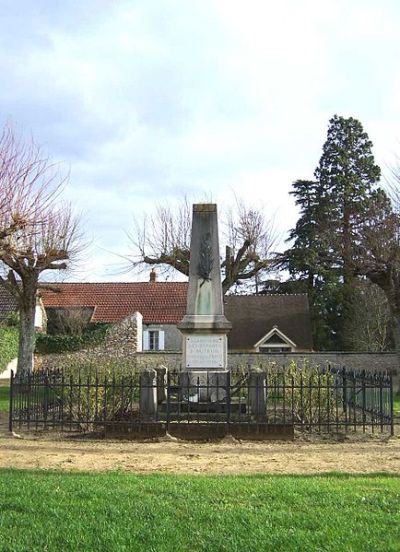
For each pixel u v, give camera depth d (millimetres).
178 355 31234
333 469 9242
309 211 44906
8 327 37469
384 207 23797
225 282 29688
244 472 8977
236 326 41312
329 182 43844
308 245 44125
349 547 5434
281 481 8031
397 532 5840
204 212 15531
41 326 41812
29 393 13289
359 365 30953
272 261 33312
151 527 5988
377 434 12594
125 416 13375
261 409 12523
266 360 31031
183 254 30234
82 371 16906
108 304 43969
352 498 7020
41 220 20094
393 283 22438
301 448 11164
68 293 45031
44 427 13180
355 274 23594
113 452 10727
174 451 10820
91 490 7344
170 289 45000
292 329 40938
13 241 20469
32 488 7422
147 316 42594
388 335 46344
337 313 45125
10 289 24906
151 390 12688
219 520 6188
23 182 19234
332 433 12664
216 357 14773
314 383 13766
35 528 5961
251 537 5703
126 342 33750
